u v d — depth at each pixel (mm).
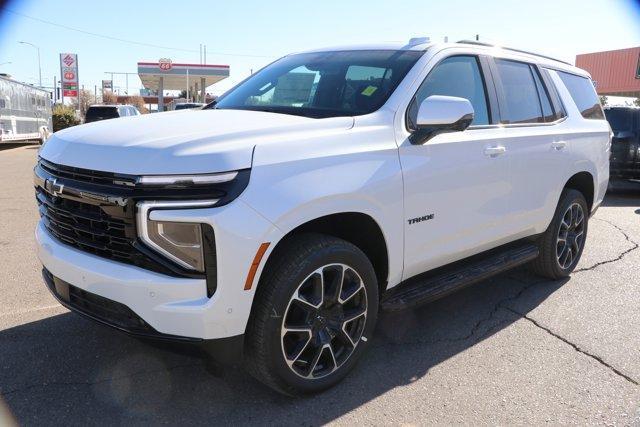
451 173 3693
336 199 2977
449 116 3271
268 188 2730
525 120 4551
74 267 2908
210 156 2637
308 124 3123
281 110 3777
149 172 2602
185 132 2895
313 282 3037
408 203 3408
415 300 3598
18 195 9938
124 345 3715
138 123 3188
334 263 3061
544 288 5125
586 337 4074
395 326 4188
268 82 4305
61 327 3973
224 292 2652
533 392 3309
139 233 2646
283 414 3018
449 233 3783
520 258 4602
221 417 2975
